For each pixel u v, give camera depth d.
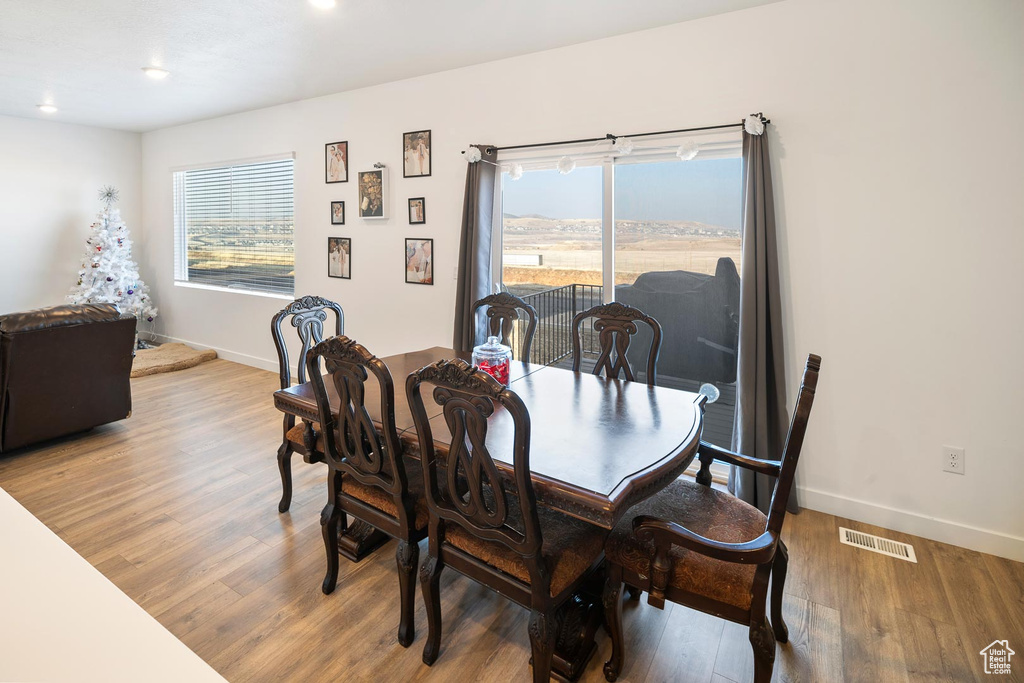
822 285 2.74
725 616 1.53
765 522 1.77
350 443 1.97
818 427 2.81
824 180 2.70
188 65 3.78
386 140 4.29
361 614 2.02
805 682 1.72
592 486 1.46
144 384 5.01
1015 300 2.35
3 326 3.08
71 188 5.95
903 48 2.48
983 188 2.37
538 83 3.49
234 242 5.73
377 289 4.53
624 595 2.17
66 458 3.36
